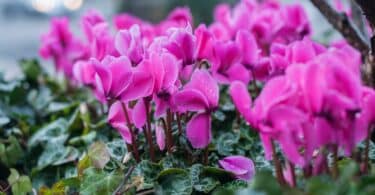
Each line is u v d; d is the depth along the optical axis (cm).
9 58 226
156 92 48
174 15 65
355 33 55
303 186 43
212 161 54
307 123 41
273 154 43
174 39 51
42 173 60
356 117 42
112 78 47
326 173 42
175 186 48
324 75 41
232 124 60
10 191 60
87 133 63
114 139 60
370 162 49
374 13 50
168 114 51
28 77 79
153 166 50
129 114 52
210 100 48
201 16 223
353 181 39
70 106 69
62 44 76
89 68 59
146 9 239
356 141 42
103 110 65
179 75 52
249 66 55
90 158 52
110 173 50
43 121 73
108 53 56
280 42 69
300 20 69
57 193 52
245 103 43
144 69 47
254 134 57
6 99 73
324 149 42
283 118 41
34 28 261
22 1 277
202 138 48
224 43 53
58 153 61
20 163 63
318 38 92
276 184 40
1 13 277
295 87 41
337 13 55
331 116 41
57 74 80
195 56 52
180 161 51
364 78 56
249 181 49
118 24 66
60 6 247
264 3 81
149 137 51
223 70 54
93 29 57
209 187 49
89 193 48
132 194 48
